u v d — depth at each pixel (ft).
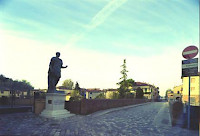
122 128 27.63
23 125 28.48
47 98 42.34
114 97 100.89
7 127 26.50
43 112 41.04
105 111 54.29
